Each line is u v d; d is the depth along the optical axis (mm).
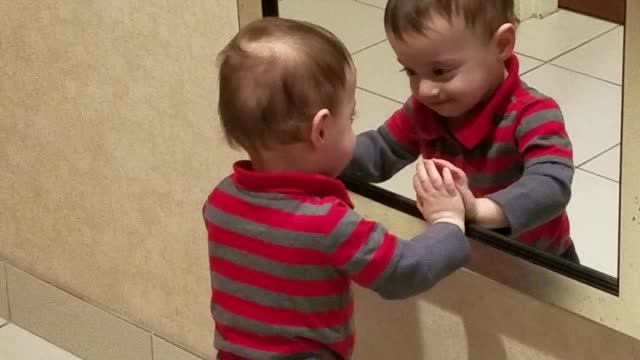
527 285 1274
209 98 1539
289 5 1455
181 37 1530
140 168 1692
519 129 1323
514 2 1342
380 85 1405
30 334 2035
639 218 1153
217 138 1559
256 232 1213
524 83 1333
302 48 1169
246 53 1178
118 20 1595
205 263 1685
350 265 1185
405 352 1458
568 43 1277
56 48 1704
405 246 1198
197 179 1623
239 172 1223
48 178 1847
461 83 1336
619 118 1223
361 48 1413
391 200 1351
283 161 1213
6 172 1915
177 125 1604
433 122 1376
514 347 1339
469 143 1348
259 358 1247
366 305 1473
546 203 1268
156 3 1534
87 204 1809
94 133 1728
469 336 1376
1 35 1777
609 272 1206
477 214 1280
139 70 1608
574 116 1276
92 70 1672
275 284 1216
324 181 1201
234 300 1250
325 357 1249
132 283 1817
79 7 1636
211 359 1762
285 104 1166
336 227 1178
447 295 1374
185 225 1680
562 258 1240
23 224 1941
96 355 1941
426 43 1327
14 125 1849
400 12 1334
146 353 1854
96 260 1851
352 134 1236
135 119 1655
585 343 1271
